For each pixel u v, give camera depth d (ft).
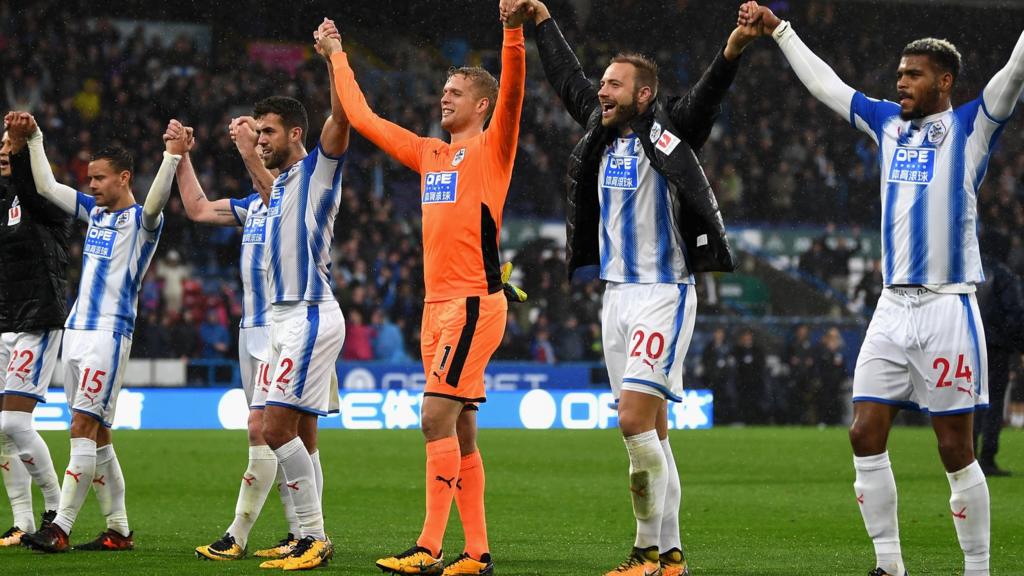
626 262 27.50
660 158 26.76
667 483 28.35
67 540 33.37
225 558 31.81
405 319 114.11
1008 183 134.62
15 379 35.19
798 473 62.28
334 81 31.35
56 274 35.86
